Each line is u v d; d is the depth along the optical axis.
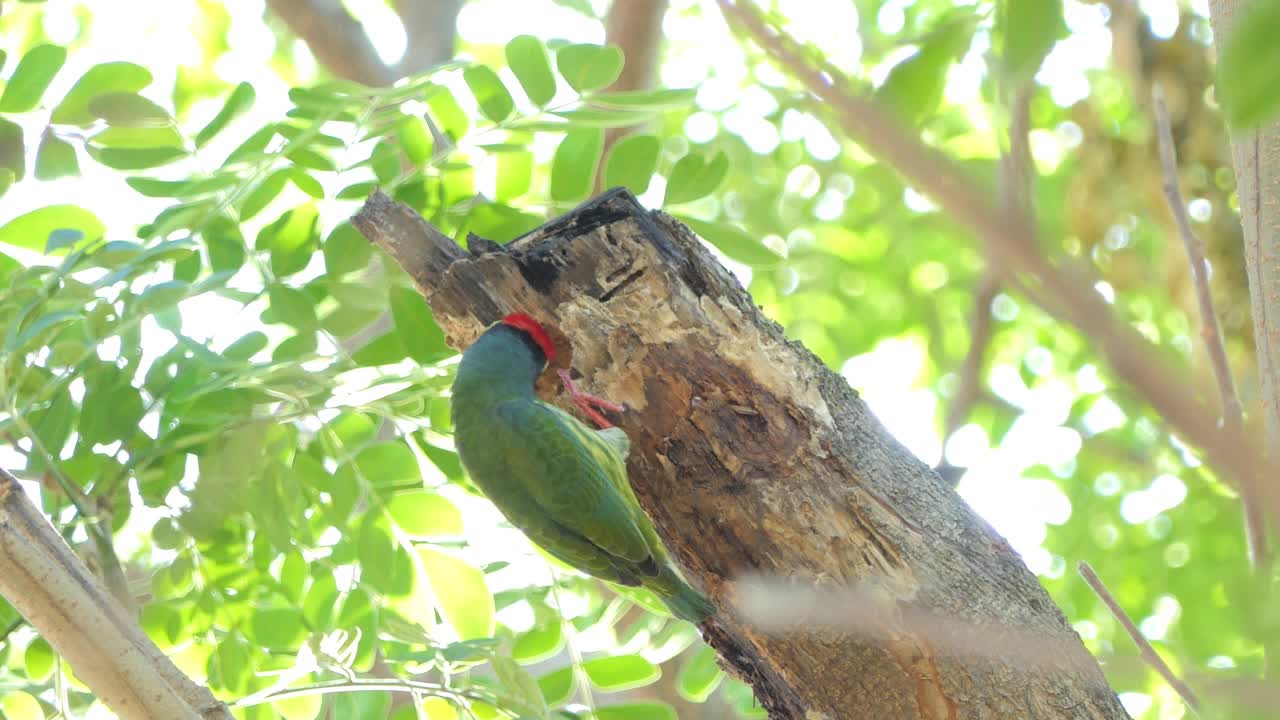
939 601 7.74
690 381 8.25
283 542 10.16
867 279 24.05
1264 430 6.88
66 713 9.50
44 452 9.61
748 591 8.07
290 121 10.65
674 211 10.68
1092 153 15.22
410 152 10.67
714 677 11.93
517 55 10.33
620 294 8.45
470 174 10.66
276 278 10.13
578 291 8.55
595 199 8.75
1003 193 3.49
